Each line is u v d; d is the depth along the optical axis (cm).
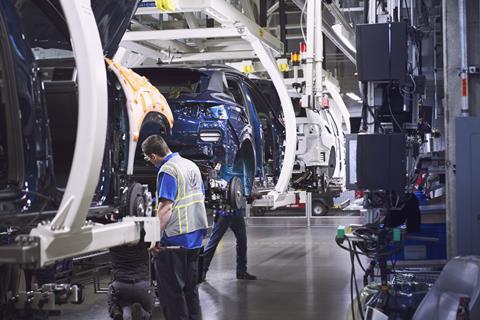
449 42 640
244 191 1058
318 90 1196
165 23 1520
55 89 504
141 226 482
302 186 1817
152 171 903
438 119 938
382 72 613
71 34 384
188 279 635
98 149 390
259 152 1095
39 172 416
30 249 343
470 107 639
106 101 396
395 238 547
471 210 596
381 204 619
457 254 600
